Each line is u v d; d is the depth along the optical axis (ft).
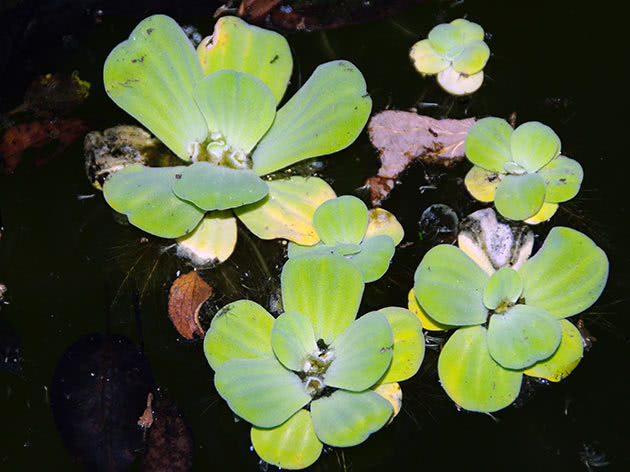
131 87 2.15
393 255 2.14
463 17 2.28
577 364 2.08
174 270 2.14
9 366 2.09
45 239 2.16
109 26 2.26
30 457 2.05
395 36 2.27
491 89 2.24
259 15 2.26
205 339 2.06
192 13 2.26
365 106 2.16
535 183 2.12
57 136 2.20
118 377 2.08
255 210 2.14
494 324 2.07
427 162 2.20
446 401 2.07
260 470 2.04
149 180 2.12
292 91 2.23
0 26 2.22
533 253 2.14
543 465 2.04
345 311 2.06
